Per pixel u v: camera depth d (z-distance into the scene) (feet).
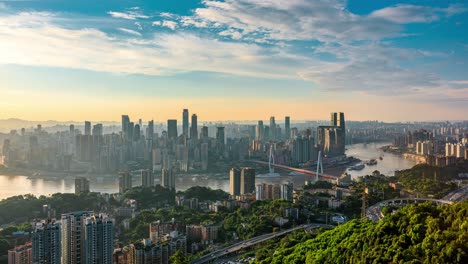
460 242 646.33
